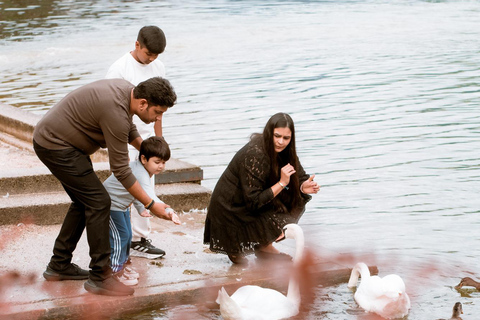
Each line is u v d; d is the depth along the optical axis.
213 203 8.78
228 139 16.69
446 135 17.02
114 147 7.39
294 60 28.39
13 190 10.62
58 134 7.49
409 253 9.91
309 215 11.73
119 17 43.22
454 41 33.78
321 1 53.88
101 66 26.83
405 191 12.91
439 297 8.34
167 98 7.31
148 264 8.77
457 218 11.49
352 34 36.38
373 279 7.98
